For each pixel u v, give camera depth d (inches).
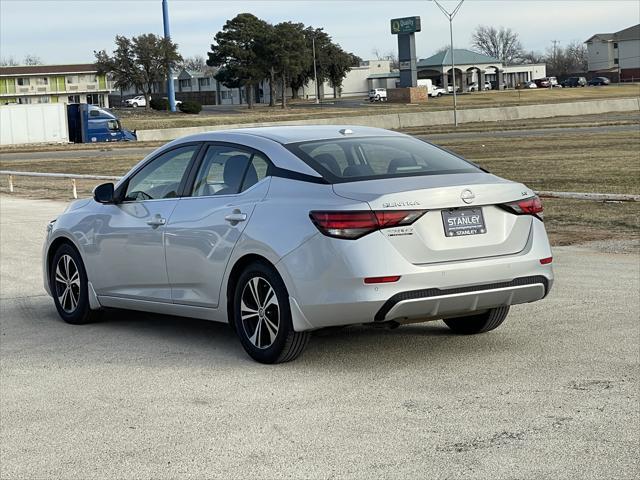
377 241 241.4
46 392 249.1
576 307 332.8
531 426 204.2
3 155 2134.6
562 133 1932.8
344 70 5610.2
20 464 193.8
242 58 4872.0
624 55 7086.6
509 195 257.1
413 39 4931.1
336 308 244.8
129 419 221.8
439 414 215.0
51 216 762.8
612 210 639.8
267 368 263.4
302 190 258.2
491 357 266.5
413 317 247.8
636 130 1895.9
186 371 264.2
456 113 2849.4
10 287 426.0
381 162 266.8
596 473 175.8
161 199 302.0
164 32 4549.7
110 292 321.1
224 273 274.4
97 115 2780.5
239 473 182.7
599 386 233.6
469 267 247.6
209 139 296.2
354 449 193.8
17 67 5285.4
